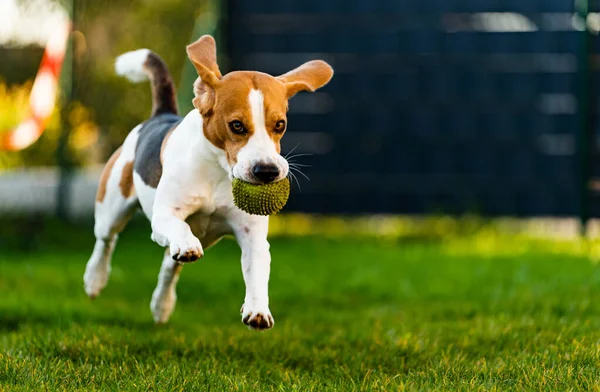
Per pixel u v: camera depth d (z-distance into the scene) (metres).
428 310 8.07
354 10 14.48
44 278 9.77
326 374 5.66
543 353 5.78
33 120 12.62
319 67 5.38
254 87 4.88
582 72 14.05
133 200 6.09
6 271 10.19
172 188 5.29
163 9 16.81
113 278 10.04
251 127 4.82
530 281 9.39
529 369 5.30
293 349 6.24
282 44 14.52
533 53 14.36
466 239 13.70
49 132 14.62
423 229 14.61
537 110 14.46
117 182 6.16
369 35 14.52
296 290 9.50
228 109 4.86
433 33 14.48
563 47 14.30
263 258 5.30
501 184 14.62
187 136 5.30
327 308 8.59
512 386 5.07
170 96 6.43
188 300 9.01
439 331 6.76
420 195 14.75
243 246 5.37
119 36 15.40
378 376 5.43
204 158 5.19
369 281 9.87
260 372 5.65
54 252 12.20
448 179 14.70
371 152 14.73
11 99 14.48
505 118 14.54
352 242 13.59
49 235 13.02
